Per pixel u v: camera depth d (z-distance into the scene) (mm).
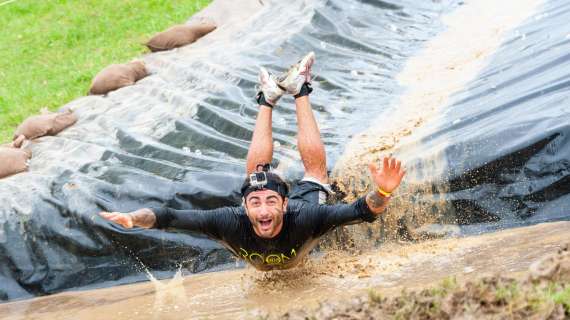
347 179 7582
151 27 14367
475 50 10078
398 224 7254
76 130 10031
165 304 6418
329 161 7758
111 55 13500
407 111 8688
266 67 10594
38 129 10078
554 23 9719
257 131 7070
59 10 16047
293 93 7133
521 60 8820
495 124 7355
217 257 7605
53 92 12633
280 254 6172
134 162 8562
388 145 7762
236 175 7824
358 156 7727
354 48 11086
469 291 4410
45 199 7988
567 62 8141
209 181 7812
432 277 5652
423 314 4316
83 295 7418
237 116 9289
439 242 6934
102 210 7789
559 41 8812
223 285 6746
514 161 7012
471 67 9453
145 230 7648
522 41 9570
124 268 7730
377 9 12219
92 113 10430
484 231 7039
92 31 14836
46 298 7551
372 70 10352
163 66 11555
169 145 8922
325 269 6633
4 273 7777
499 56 9383
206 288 6738
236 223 6023
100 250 7734
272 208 5773
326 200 7336
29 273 7754
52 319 6633
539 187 6926
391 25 11828
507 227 7008
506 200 7043
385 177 5340
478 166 7117
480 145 7176
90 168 8555
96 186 8000
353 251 7215
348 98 9531
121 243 7691
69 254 7773
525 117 7234
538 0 11234
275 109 9391
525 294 4250
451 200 7207
